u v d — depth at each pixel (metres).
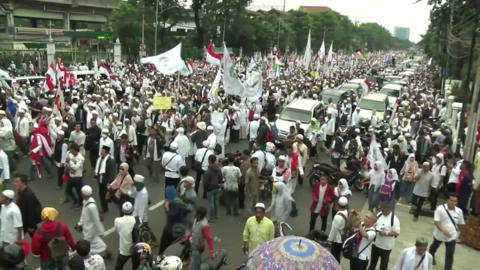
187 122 15.85
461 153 16.55
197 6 65.06
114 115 15.02
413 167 12.97
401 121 20.12
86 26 80.06
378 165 11.36
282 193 9.35
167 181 11.12
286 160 11.40
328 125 18.69
